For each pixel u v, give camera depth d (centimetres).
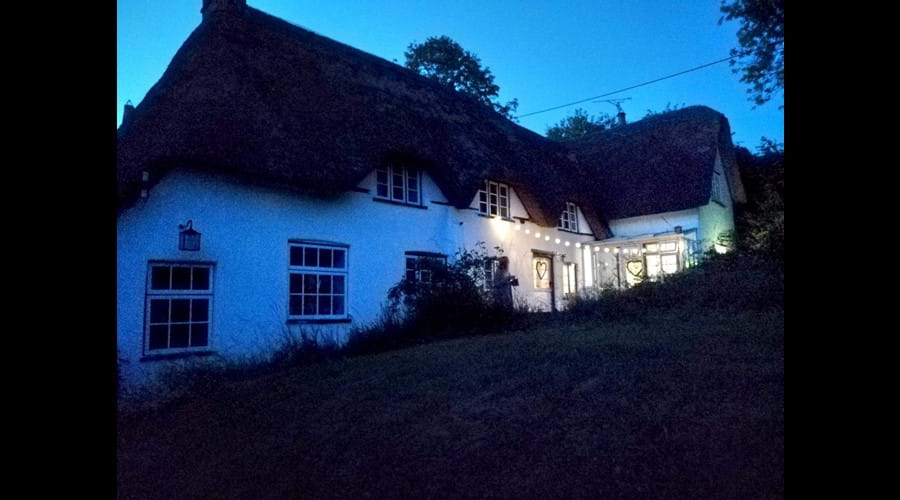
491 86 3025
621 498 289
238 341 948
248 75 1105
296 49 1325
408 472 367
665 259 1834
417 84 1686
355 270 1155
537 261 1698
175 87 1007
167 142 879
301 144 1059
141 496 421
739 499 265
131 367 822
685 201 1808
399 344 940
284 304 1023
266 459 445
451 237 1388
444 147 1410
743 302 878
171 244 888
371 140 1191
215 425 568
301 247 1081
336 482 376
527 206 1645
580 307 1066
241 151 956
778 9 1328
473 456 371
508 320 1012
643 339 653
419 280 1109
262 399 622
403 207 1279
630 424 372
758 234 1711
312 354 918
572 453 347
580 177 2053
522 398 466
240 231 974
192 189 921
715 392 404
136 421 655
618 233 2006
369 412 501
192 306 917
